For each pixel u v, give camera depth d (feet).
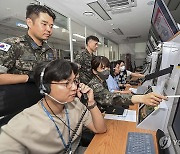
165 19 4.73
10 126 2.39
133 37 26.91
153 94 3.44
